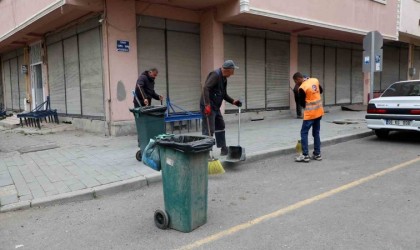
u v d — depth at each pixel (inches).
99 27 397.7
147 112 259.6
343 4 544.7
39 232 162.2
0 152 327.0
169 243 146.8
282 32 545.0
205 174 161.0
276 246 140.2
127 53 395.5
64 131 449.4
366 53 413.4
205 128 260.1
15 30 508.4
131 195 212.7
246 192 210.8
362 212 172.4
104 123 402.3
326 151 326.3
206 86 252.4
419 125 330.3
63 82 498.3
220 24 457.7
